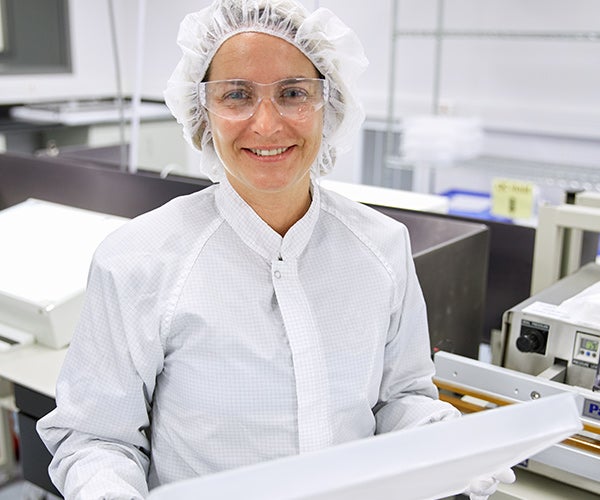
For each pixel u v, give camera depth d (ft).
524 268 5.58
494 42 11.27
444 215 5.68
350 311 3.38
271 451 3.21
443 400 4.19
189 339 3.19
